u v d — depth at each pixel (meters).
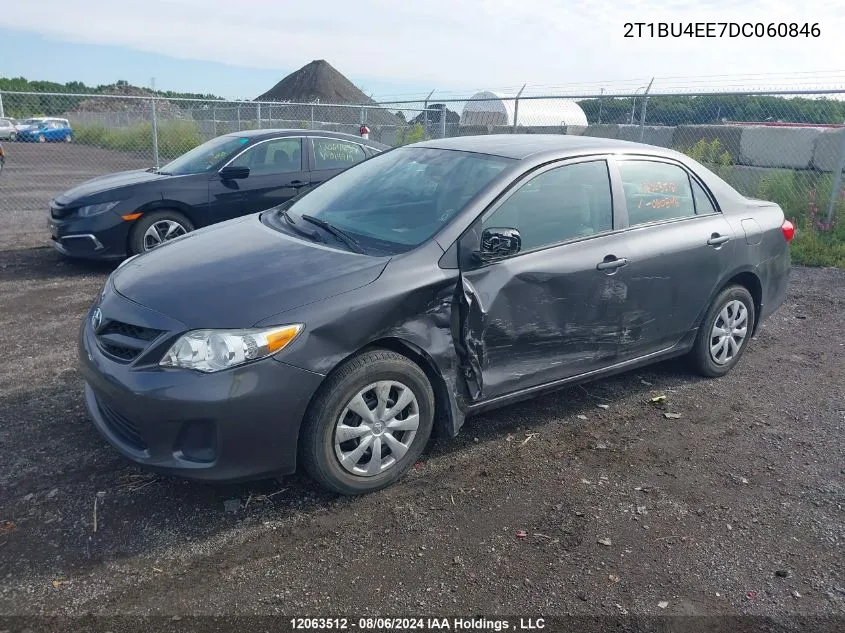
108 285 3.64
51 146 26.92
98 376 3.16
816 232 9.41
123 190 7.48
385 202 4.04
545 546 3.08
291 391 3.04
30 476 3.47
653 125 13.95
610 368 4.34
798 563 3.02
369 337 3.21
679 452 3.97
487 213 3.68
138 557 2.91
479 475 3.64
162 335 3.04
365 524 3.19
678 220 4.57
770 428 4.30
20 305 6.38
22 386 4.54
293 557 2.95
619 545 3.10
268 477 3.16
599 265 4.02
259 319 3.02
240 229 4.14
